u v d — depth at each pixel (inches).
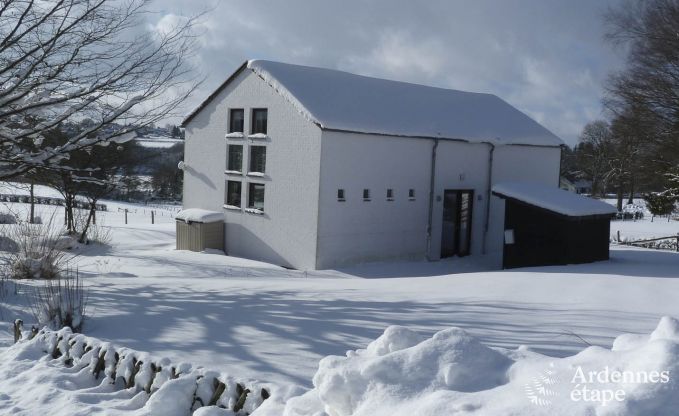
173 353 265.9
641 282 457.4
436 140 981.2
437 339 140.3
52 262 553.6
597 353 126.4
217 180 1014.4
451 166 1014.4
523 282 467.8
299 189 876.0
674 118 1485.0
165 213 2047.2
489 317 334.3
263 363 248.2
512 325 313.0
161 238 1245.1
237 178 976.9
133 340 291.7
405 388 129.8
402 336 152.9
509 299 395.2
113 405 202.2
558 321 322.0
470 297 406.3
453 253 1040.2
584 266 650.8
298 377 229.1
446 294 422.9
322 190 850.1
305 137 866.8
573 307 362.6
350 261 890.7
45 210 1779.0
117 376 220.5
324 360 146.7
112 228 1370.6
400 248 952.3
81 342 242.4
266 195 927.0
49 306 314.8
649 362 110.0
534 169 1163.9
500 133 1107.3
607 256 767.1
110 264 799.7
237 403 181.9
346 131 858.1
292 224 886.4
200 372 196.7
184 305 383.6
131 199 2518.5
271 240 920.3
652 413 100.0
